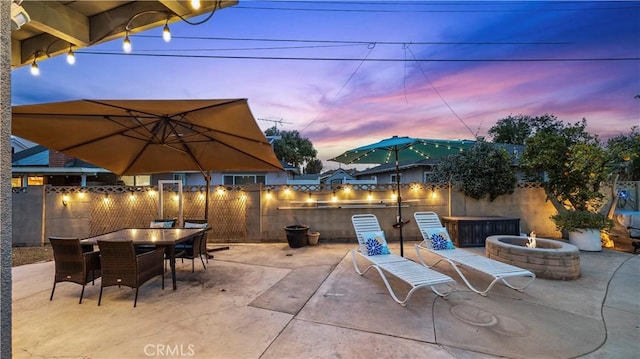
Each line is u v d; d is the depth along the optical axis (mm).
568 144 7465
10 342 817
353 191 7934
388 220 7934
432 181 10867
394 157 6426
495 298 3846
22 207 7359
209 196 7781
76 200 7512
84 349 2652
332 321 3189
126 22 2502
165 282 4547
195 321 3199
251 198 7832
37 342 2770
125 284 3658
